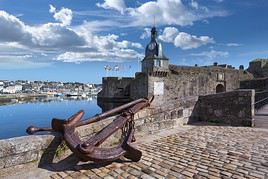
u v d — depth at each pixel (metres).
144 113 7.34
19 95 118.50
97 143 4.43
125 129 5.77
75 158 5.02
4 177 4.07
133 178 4.12
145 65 61.31
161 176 4.20
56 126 4.78
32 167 4.48
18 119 43.84
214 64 66.50
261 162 4.84
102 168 4.57
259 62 61.94
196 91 42.84
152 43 61.12
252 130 8.09
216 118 9.74
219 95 9.61
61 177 4.17
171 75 40.28
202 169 4.50
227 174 4.25
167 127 8.31
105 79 52.31
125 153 4.89
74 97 118.44
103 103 52.28
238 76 49.66
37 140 4.55
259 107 16.05
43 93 131.75
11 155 4.17
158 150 5.74
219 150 5.70
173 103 8.65
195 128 8.48
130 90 45.44
